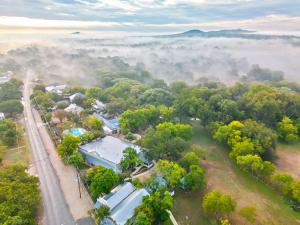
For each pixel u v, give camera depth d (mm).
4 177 50375
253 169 61125
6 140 75250
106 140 75438
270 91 95812
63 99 120000
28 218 42344
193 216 50531
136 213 44188
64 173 62625
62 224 46719
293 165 69438
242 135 74188
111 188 52094
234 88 105500
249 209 46875
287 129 81625
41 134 83688
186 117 94250
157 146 66812
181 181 56906
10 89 118375
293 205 53188
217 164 70375
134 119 85500
